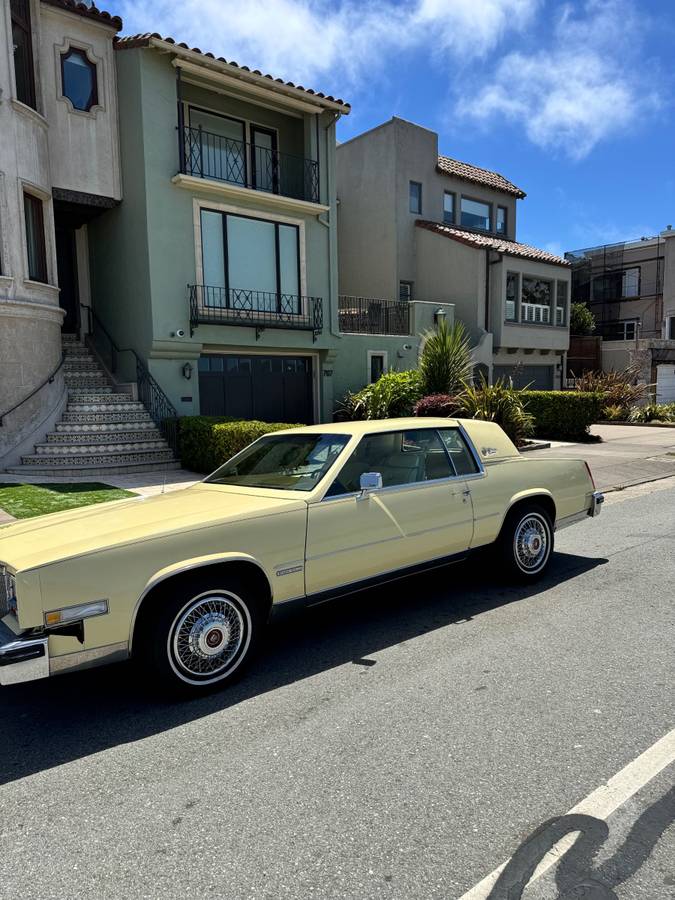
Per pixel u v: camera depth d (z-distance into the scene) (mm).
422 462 5125
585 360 29266
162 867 2377
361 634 4730
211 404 15875
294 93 15875
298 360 17562
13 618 3408
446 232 23047
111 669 4320
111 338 15672
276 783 2891
